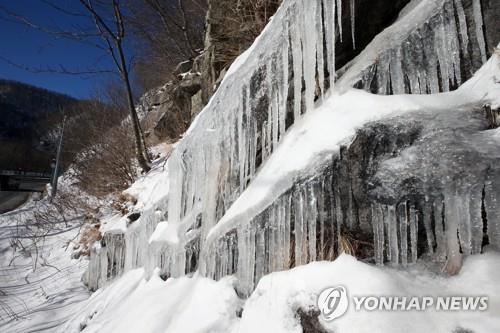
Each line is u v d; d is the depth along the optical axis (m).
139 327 2.54
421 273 1.44
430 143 1.52
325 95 2.24
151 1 9.52
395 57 1.93
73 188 10.27
